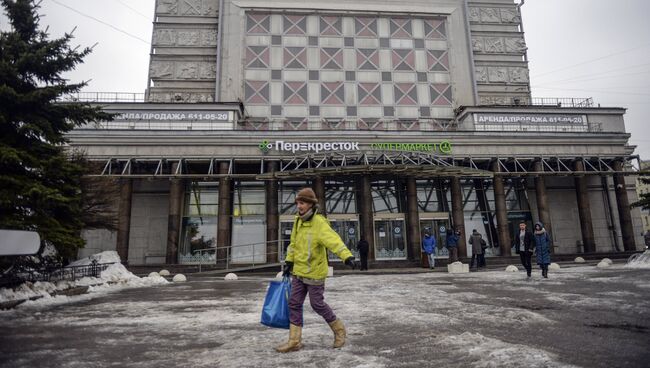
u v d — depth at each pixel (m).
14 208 11.70
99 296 12.10
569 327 6.47
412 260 29.88
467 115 34.97
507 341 5.61
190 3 38.81
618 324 6.65
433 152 31.30
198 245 30.70
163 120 31.83
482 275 18.27
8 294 9.77
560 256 30.95
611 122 35.34
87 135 29.17
